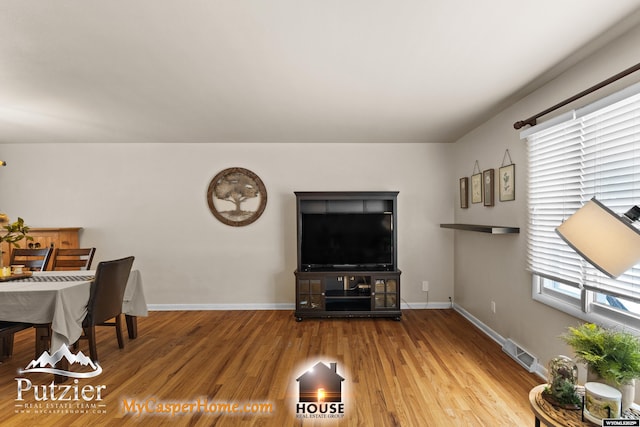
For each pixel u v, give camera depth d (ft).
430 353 9.97
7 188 14.96
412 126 12.42
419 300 15.14
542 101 8.51
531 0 5.06
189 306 15.02
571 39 6.22
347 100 9.61
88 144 14.96
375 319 13.41
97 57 6.90
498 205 10.85
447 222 15.07
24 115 10.85
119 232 14.99
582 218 4.18
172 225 15.03
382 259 13.89
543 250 8.52
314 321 13.16
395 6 5.23
